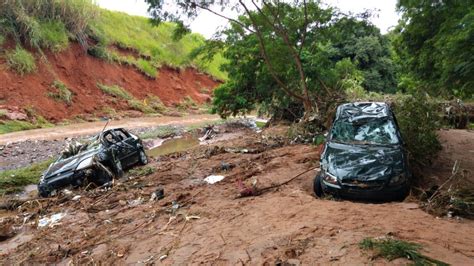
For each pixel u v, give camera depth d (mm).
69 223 7539
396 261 4152
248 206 6969
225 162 12125
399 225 5293
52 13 31422
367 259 4258
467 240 4789
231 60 22844
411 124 9172
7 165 14953
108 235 6574
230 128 25188
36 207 9250
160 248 5648
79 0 33969
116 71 34688
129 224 7016
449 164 10211
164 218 7012
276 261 4535
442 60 14023
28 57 27188
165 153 17297
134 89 35000
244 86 23672
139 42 42344
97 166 10406
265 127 22188
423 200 6809
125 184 10266
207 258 4992
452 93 19125
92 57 33281
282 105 21344
